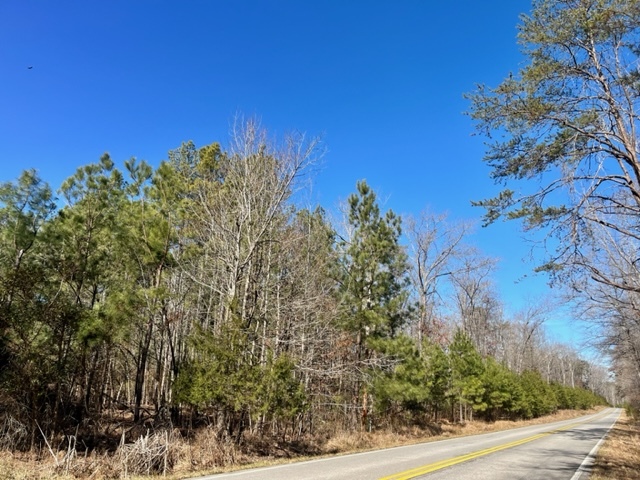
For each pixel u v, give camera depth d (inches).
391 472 455.5
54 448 521.3
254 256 772.6
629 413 2076.8
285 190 739.4
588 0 418.0
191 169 1021.8
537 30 431.2
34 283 519.2
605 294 629.3
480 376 1588.3
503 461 575.5
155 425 630.5
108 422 699.4
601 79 442.3
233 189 738.8
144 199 692.7
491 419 1750.7
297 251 851.4
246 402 561.6
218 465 503.5
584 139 447.8
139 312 593.6
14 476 381.1
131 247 624.4
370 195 970.1
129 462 438.3
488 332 2367.1
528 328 2674.7
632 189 432.5
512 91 429.4
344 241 993.5
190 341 603.5
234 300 633.6
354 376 871.1
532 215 438.6
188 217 738.2
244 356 603.5
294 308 762.8
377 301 922.7
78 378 622.8
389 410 1040.2
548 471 499.2
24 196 533.6
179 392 579.8
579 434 1149.7
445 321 1785.2
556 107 437.1
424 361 1103.6
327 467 494.3
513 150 453.7
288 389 601.0
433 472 463.2
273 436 723.4
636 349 1011.9
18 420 521.7
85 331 523.2
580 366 4323.3
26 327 510.3
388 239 953.5
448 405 1526.8
